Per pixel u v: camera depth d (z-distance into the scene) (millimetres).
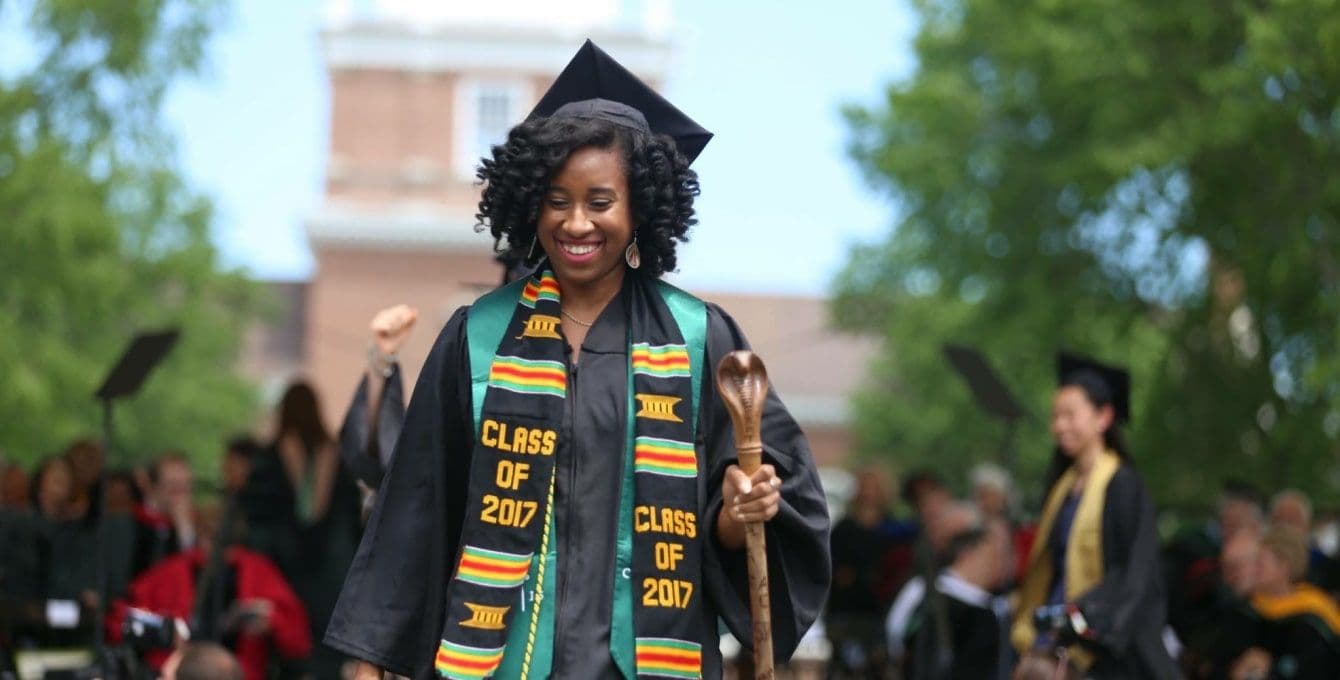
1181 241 23109
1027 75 25094
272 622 10898
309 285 61250
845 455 58156
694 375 4605
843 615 14750
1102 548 9008
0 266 21422
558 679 4406
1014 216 25844
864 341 61156
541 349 4555
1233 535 12695
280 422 11555
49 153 21047
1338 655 11305
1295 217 20438
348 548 11406
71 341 24953
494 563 4426
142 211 25766
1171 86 20953
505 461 4477
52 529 11711
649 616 4426
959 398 37375
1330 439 22656
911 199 27641
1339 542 15852
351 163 53781
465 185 54062
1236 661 11375
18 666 11430
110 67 22141
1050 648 8859
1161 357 24859
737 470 4383
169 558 11242
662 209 4645
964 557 11492
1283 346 22766
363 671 4613
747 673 15062
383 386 6883
